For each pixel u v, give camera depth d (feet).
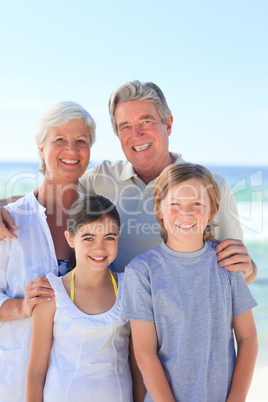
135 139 8.22
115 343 6.77
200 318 6.26
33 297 6.82
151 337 6.40
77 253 7.05
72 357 6.62
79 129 7.64
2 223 7.20
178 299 6.33
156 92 8.29
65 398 6.37
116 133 8.73
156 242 8.23
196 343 6.20
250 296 6.60
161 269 6.54
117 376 6.66
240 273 6.66
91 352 6.61
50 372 6.67
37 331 6.82
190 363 6.16
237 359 6.43
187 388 6.12
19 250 7.36
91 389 6.43
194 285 6.39
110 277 7.34
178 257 6.55
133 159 8.41
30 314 6.89
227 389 6.25
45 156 7.77
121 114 8.30
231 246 6.69
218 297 6.38
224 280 6.50
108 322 6.72
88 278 7.07
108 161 9.02
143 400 6.98
